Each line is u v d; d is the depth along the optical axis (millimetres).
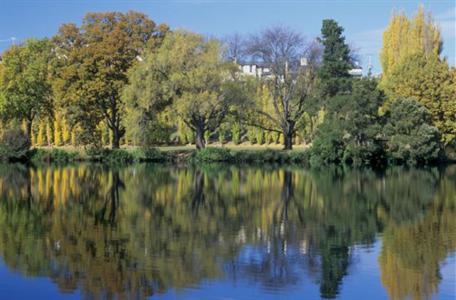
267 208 29047
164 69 54688
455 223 24734
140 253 19281
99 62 57750
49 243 20594
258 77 61875
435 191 35844
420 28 67500
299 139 72625
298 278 16734
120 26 59750
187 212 27594
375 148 54906
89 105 58156
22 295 15234
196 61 54938
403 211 27984
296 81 62312
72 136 67562
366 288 15914
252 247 20328
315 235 22375
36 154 58406
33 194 33438
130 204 29922
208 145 72625
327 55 66438
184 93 53844
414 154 55219
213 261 18406
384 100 55344
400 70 61219
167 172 48344
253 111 61031
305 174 47250
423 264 18125
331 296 15266
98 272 17078
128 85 55406
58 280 16375
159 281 16344
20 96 60062
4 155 56938
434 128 55469
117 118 62062
